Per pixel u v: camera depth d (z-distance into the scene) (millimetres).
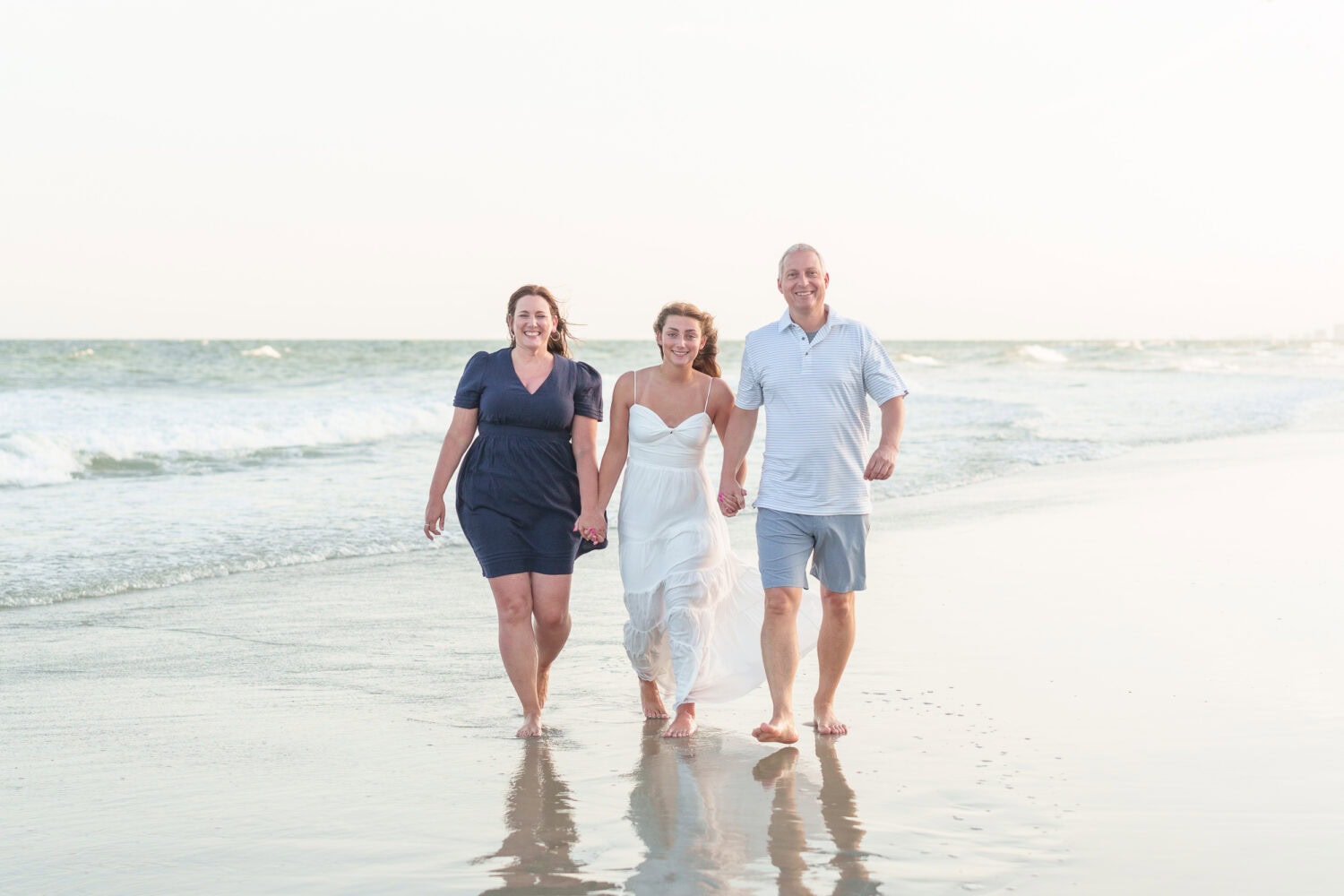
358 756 4035
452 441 4582
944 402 25844
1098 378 42969
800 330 4352
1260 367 56000
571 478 4586
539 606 4516
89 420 18031
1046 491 11852
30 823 3357
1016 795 3502
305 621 6336
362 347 70812
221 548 8414
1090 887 2816
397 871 3000
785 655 4230
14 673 5207
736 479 4488
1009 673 5004
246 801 3549
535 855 3105
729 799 3537
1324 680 4805
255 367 42156
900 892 2812
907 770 3773
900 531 9250
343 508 10430
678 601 4430
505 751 4113
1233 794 3479
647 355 57781
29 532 8953
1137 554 8047
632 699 4875
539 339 4551
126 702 4742
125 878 2953
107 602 6793
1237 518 9641
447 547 8781
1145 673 4965
